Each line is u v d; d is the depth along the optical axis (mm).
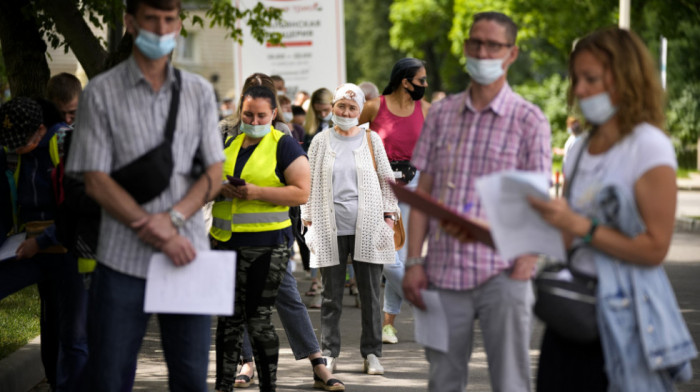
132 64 11070
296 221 25094
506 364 11312
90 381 11328
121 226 11141
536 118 11281
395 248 20188
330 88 50688
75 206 13000
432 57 136500
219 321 16266
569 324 9984
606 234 9648
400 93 22094
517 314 11219
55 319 16141
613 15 71812
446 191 11430
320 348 19703
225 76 122625
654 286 9891
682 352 9852
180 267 11078
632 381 9797
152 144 11055
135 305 11211
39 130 14828
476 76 11242
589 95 10047
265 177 15930
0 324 21328
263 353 15898
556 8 74000
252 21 36188
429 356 11773
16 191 15000
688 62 85438
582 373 10352
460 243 11305
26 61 28984
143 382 18359
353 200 18969
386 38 146250
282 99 33469
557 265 10336
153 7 10664
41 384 18344
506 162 11250
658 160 9688
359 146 19203
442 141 11625
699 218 52125
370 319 19297
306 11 50344
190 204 11109
